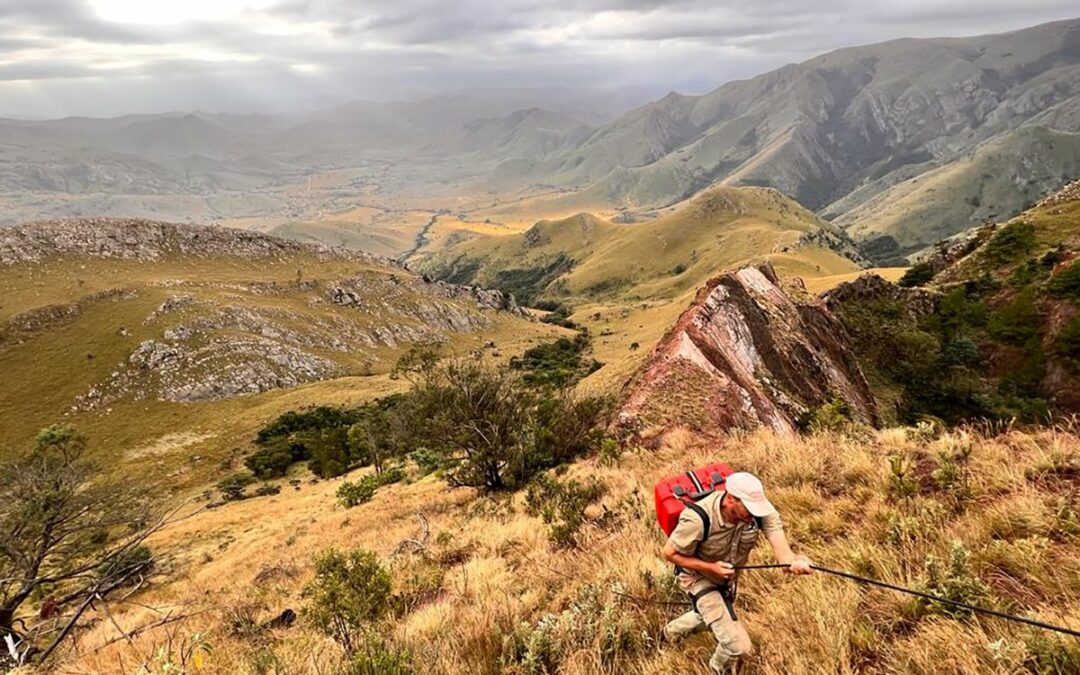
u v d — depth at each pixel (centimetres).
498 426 2070
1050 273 5803
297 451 8719
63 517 1327
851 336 5450
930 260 8050
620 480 1130
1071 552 400
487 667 479
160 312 14312
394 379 12938
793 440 938
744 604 462
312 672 545
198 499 6781
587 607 506
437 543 1186
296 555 1939
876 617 391
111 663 736
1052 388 4938
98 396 12000
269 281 18488
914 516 520
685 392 1838
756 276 3269
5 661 598
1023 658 300
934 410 4844
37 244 17050
